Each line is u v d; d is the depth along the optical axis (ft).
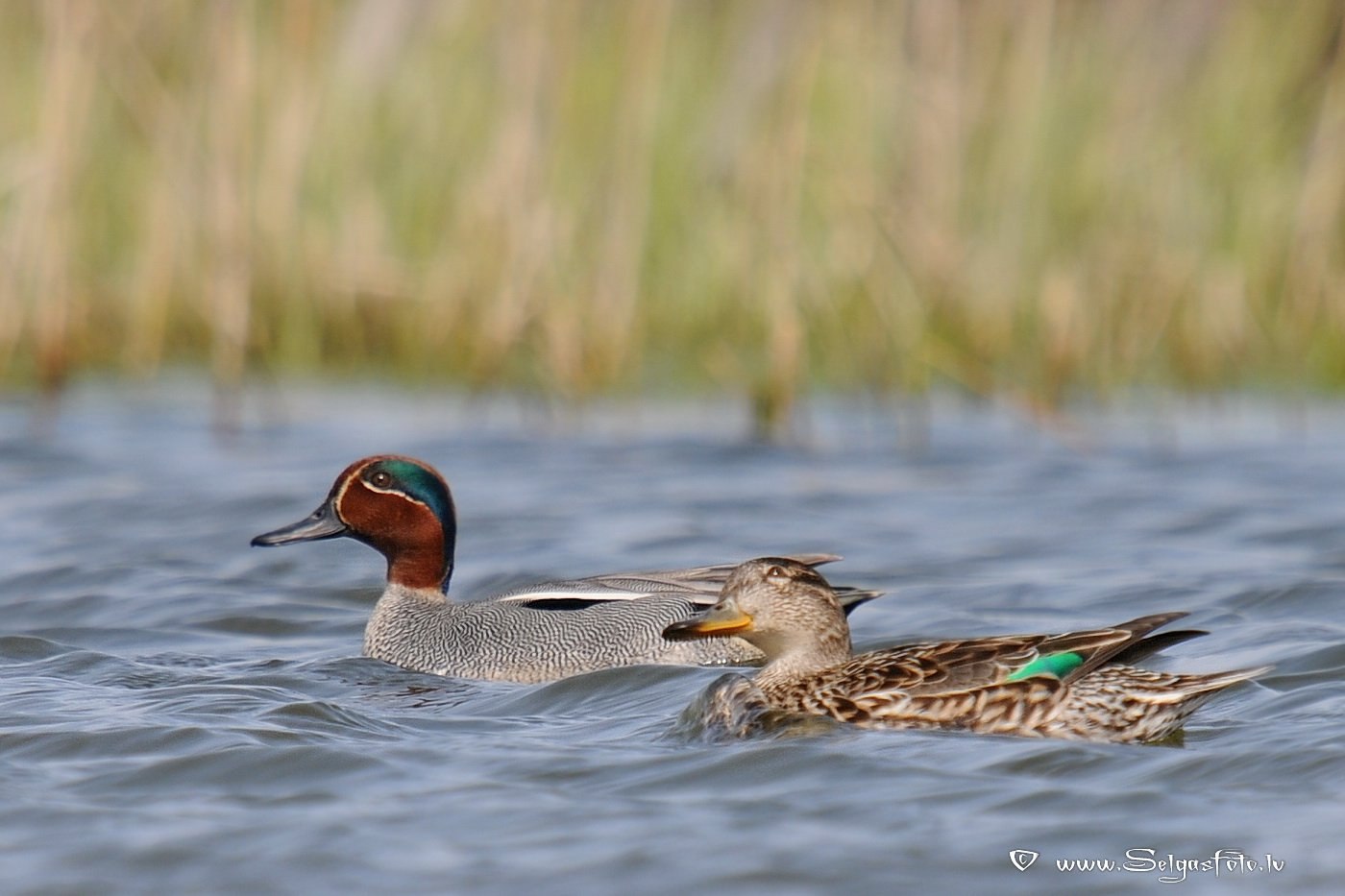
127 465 55.42
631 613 36.73
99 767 26.50
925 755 26.81
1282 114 68.08
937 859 22.41
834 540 46.19
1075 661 28.86
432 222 66.90
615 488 52.70
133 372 66.54
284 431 60.54
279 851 22.91
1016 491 52.19
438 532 37.91
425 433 60.39
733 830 23.47
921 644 30.42
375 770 26.30
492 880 21.93
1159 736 27.78
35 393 65.26
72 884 21.97
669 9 61.57
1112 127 66.39
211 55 62.90
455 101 66.49
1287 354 65.82
